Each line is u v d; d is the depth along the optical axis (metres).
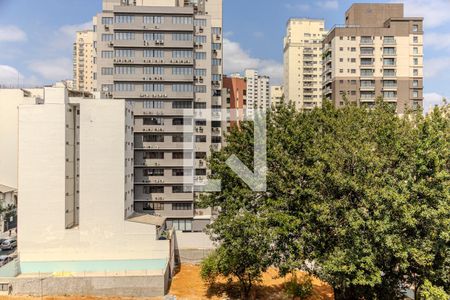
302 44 134.75
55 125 49.00
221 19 74.31
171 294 42.84
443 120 27.19
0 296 40.66
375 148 30.69
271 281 46.00
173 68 69.81
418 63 88.12
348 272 26.36
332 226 29.58
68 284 42.12
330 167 28.75
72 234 49.03
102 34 69.94
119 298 41.84
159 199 68.12
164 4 72.31
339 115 36.09
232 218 34.72
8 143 64.19
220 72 73.88
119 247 49.94
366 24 91.50
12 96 63.78
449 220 24.62
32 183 48.50
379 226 25.30
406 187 26.08
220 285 45.19
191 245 55.84
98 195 50.16
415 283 28.16
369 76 88.12
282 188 31.88
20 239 48.19
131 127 57.16
